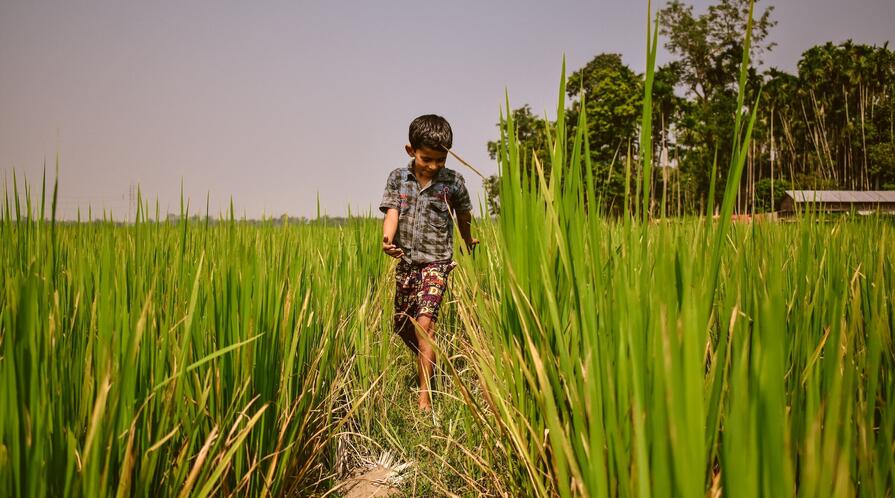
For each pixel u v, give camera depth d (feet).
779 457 2.32
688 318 2.51
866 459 3.00
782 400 2.33
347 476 9.28
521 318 4.64
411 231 12.51
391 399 11.57
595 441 3.34
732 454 2.44
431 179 12.48
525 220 5.24
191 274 7.53
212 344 6.20
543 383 4.03
